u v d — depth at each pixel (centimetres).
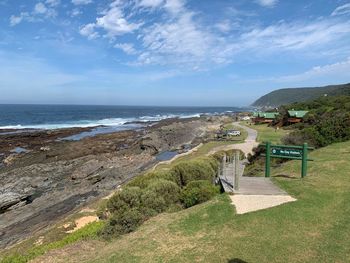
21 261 1087
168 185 1295
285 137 2545
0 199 2380
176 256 773
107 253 874
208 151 4309
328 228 834
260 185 1227
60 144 5153
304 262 689
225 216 952
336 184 1173
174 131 7075
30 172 3384
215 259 736
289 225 864
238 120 11669
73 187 2880
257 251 749
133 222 1138
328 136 2211
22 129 7394
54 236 1507
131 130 7662
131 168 3612
